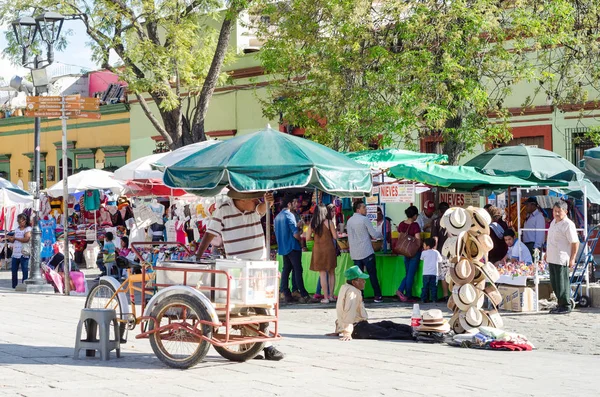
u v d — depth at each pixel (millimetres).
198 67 29281
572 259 15719
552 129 25906
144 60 27969
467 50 21422
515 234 19797
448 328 12617
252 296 10188
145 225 22578
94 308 11188
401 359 10859
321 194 20422
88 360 10664
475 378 9430
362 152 18578
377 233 18453
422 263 18234
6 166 47688
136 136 39062
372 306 17547
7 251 31359
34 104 20641
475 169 18484
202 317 9961
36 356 10969
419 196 28750
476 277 12695
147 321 10367
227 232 10609
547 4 22000
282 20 24875
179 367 10016
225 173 10281
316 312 16719
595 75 22984
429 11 21484
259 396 8375
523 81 26328
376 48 22047
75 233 29734
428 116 20859
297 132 31922
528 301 16188
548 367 10266
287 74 25141
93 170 27141
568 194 21594
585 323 14617
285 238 18422
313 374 9695
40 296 20000
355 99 22500
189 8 28750
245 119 33719
